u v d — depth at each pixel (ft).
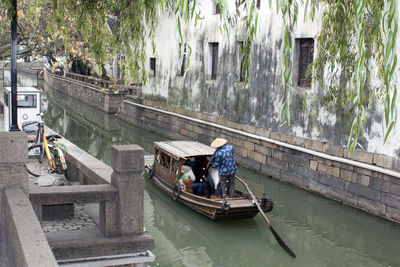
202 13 57.31
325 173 38.24
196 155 35.83
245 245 29.86
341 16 17.21
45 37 37.17
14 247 10.64
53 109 104.94
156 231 32.19
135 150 16.25
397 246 29.35
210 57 56.85
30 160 31.68
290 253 28.22
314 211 35.45
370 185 33.94
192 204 34.09
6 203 13.14
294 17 11.57
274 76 44.24
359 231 31.71
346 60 20.53
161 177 40.42
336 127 37.06
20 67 168.25
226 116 52.90
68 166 27.55
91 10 19.88
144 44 17.69
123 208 16.38
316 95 38.86
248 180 44.06
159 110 69.87
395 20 10.00
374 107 33.37
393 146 32.19
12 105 23.97
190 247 29.68
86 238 16.19
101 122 84.79
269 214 35.04
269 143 45.03
